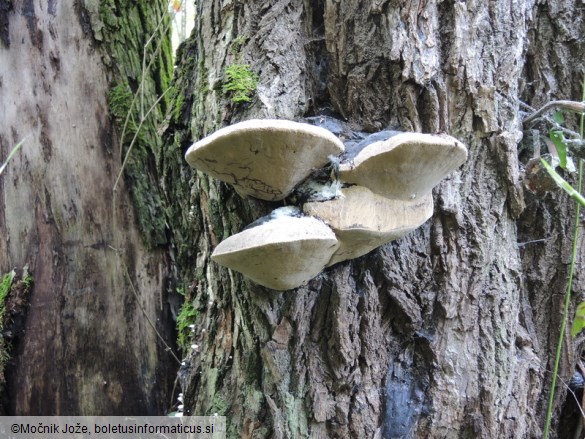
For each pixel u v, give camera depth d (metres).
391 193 1.07
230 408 1.15
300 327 1.12
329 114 1.16
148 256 1.64
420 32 1.13
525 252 1.21
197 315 1.23
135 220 1.62
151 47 1.73
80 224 1.54
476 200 1.15
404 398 1.14
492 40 1.14
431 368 1.15
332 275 1.12
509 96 1.15
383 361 1.14
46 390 1.49
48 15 1.52
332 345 1.12
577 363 1.23
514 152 1.15
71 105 1.55
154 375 1.63
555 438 1.21
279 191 1.07
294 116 1.13
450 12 1.13
